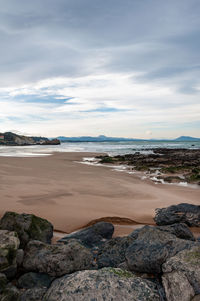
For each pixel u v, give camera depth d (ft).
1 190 44.65
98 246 23.15
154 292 13.37
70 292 13.10
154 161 115.03
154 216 34.76
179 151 207.62
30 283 15.81
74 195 44.09
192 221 31.09
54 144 489.67
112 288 13.15
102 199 42.29
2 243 16.98
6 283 15.21
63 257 17.15
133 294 12.91
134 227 30.27
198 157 141.90
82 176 67.46
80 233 25.36
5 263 15.94
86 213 34.22
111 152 205.87
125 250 20.39
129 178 68.23
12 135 606.14
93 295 12.72
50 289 14.15
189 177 68.54
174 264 14.98
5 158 116.16
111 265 18.88
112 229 26.61
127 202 41.32
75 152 196.54
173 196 47.50
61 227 28.96
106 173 76.38
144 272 17.31
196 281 13.65
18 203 37.17
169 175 76.79
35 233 21.29
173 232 24.48
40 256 17.26
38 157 131.44
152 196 46.44
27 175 64.59
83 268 17.58
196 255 15.83
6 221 21.54
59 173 71.51
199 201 44.39
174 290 13.37
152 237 19.67
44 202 38.40
